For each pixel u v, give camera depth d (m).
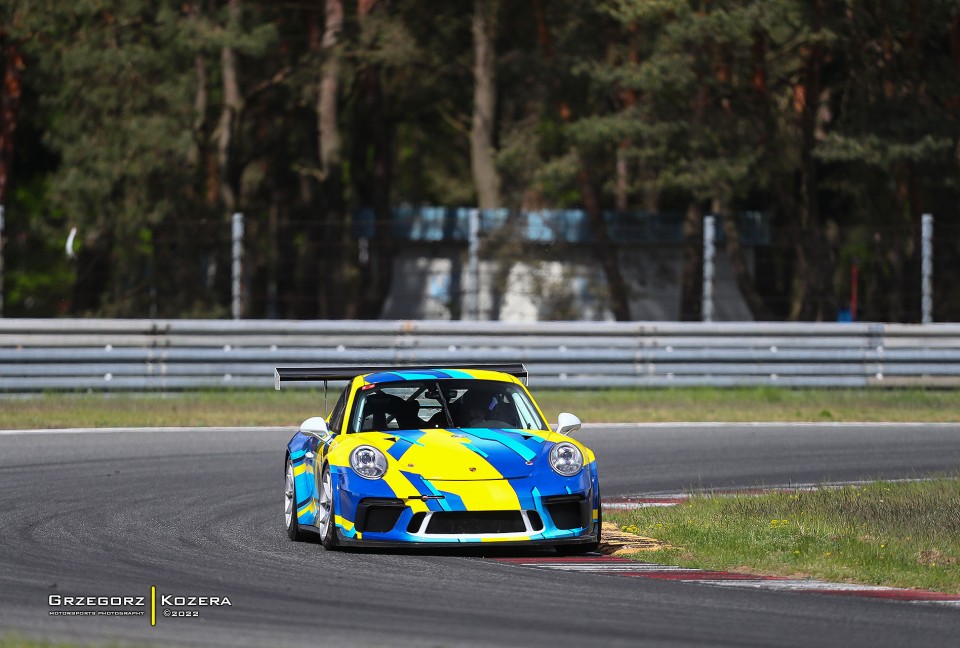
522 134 115.75
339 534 33.81
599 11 109.25
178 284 113.75
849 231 121.75
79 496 45.47
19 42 120.75
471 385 38.28
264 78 144.12
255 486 48.28
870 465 54.62
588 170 110.94
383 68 148.75
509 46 133.12
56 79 119.00
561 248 107.62
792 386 81.44
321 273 132.50
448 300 132.25
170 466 53.34
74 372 76.75
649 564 32.72
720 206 125.19
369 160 196.50
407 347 79.88
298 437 40.06
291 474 38.12
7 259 97.19
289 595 28.66
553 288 107.94
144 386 77.50
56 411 70.94
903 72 109.00
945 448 60.00
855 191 134.50
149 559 33.69
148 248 115.94
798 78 115.88
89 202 112.44
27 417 68.25
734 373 81.00
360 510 33.34
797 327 81.56
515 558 33.53
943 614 26.83
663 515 40.88
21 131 142.88
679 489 48.28
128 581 30.53
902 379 82.00
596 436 63.62
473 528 32.94
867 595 28.83
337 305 131.50
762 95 107.50
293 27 147.38
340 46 130.62
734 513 40.97
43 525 39.41
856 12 102.44
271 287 151.62
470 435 35.38
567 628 25.27
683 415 71.44
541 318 108.50
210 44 114.00
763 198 140.50
